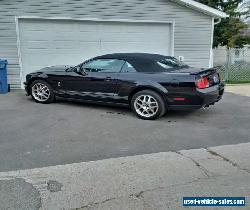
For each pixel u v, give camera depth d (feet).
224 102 28.17
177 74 20.49
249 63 51.42
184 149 15.76
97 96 23.66
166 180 12.22
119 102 22.91
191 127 19.79
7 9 32.48
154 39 37.73
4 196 10.87
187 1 36.86
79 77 24.18
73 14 34.14
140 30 36.94
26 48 33.78
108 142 16.72
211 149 15.78
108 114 23.04
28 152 15.07
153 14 36.81
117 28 36.04
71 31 34.63
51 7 33.35
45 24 33.76
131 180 12.17
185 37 38.63
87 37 35.24
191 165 13.66
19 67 33.91
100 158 14.42
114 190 11.37
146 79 21.35
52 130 18.80
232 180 12.28
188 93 20.12
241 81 44.45
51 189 11.39
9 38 33.12
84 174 12.64
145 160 14.17
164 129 19.30
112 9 35.27
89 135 17.90
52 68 26.71
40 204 10.40
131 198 10.84
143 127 19.71
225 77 45.62
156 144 16.49
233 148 15.97
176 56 38.83
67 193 11.12
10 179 12.14
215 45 68.13
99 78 23.21
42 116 22.21
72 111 23.84
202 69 21.47
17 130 18.74
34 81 26.50
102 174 12.66
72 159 14.25
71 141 16.80
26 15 32.94
